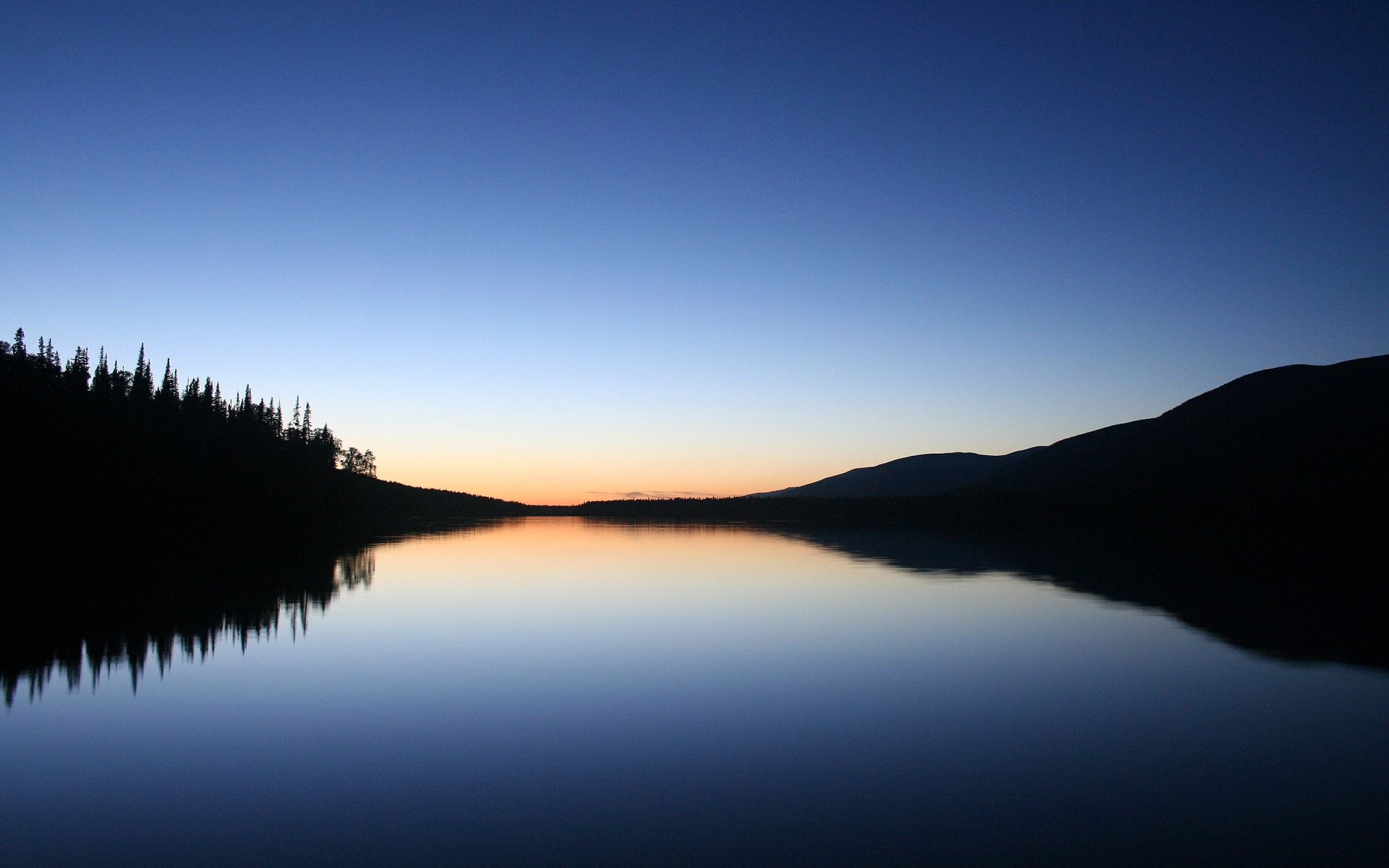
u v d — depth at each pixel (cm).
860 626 2341
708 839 880
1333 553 4812
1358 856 844
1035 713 1411
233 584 3341
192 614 2516
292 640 2091
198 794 1019
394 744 1223
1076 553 5072
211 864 823
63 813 958
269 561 4456
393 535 7712
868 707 1452
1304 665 1812
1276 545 5497
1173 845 870
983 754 1184
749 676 1692
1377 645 2034
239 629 2267
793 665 1806
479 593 3098
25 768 1117
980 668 1772
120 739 1254
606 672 1730
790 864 820
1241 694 1552
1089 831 906
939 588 3275
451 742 1236
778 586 3350
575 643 2064
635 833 898
